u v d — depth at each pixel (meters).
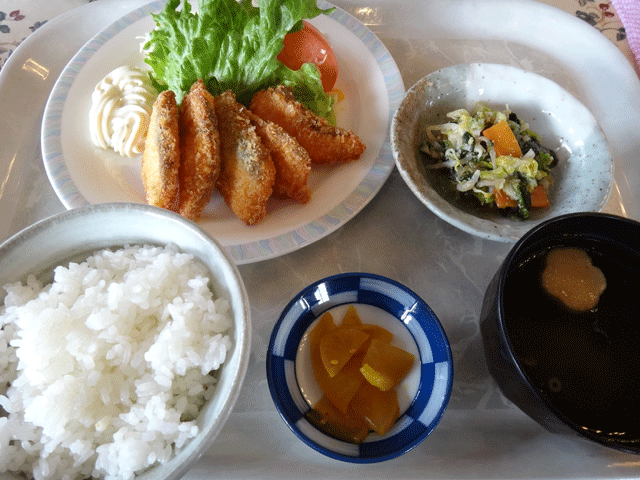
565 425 0.20
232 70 0.36
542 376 0.23
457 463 0.23
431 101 0.34
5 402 0.20
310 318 0.26
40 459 0.20
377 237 0.32
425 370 0.25
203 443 0.19
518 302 0.24
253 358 0.27
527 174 0.31
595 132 0.31
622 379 0.23
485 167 0.32
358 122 0.37
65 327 0.22
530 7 0.42
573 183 0.31
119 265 0.24
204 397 0.22
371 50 0.39
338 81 0.39
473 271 0.31
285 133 0.32
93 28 0.41
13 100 0.37
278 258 0.31
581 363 0.23
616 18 0.44
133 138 0.34
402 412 0.24
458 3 0.43
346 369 0.25
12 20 0.42
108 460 0.20
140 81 0.36
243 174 0.31
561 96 0.33
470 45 0.42
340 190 0.33
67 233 0.23
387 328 0.27
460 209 0.32
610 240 0.25
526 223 0.30
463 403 0.26
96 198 0.32
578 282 0.25
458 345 0.28
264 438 0.25
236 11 0.36
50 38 0.40
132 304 0.23
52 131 0.34
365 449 0.23
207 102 0.32
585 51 0.41
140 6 0.42
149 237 0.24
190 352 0.22
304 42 0.37
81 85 0.36
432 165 0.34
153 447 0.20
